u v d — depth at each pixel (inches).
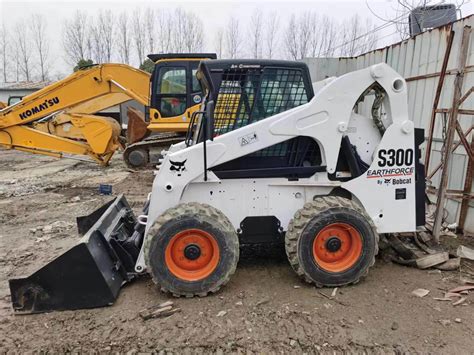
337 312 130.3
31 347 116.7
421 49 241.9
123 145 429.4
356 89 145.3
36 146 359.6
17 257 189.0
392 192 153.6
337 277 144.5
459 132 184.4
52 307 134.3
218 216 140.9
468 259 169.0
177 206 142.6
